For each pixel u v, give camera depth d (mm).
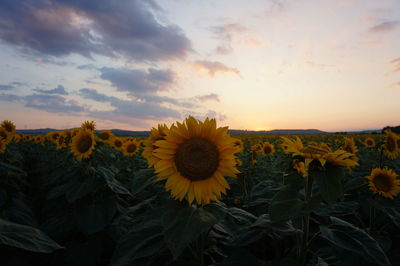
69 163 6109
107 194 4773
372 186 4078
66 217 4629
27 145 14984
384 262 2162
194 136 2477
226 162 2365
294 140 2604
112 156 6660
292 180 2506
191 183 2371
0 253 3840
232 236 2809
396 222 3533
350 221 4523
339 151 2088
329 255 2873
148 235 2570
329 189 2072
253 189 4363
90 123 6414
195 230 1956
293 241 3637
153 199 3266
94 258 4082
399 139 5359
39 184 8141
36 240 2908
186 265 2461
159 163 2418
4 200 4648
